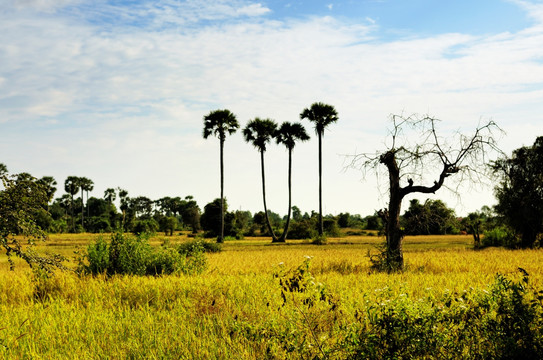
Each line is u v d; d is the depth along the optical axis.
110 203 154.75
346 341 5.64
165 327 8.37
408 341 5.42
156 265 16.97
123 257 16.33
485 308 6.04
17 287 12.87
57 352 7.10
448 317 5.85
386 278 14.91
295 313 6.84
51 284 12.88
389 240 21.34
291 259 28.41
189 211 121.25
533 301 5.98
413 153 20.50
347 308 7.98
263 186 67.75
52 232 88.81
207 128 63.66
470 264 21.22
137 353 6.87
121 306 10.80
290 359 5.87
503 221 46.62
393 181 21.17
